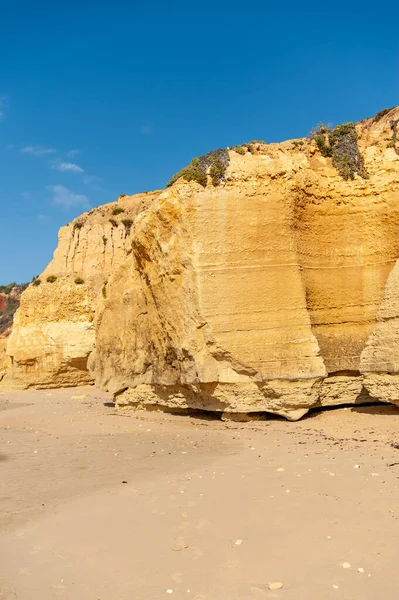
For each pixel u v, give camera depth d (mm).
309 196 17625
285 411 16359
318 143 18766
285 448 12398
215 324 16922
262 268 17016
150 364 21547
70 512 8398
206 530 7191
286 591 5457
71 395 37344
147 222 19531
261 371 16578
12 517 8367
